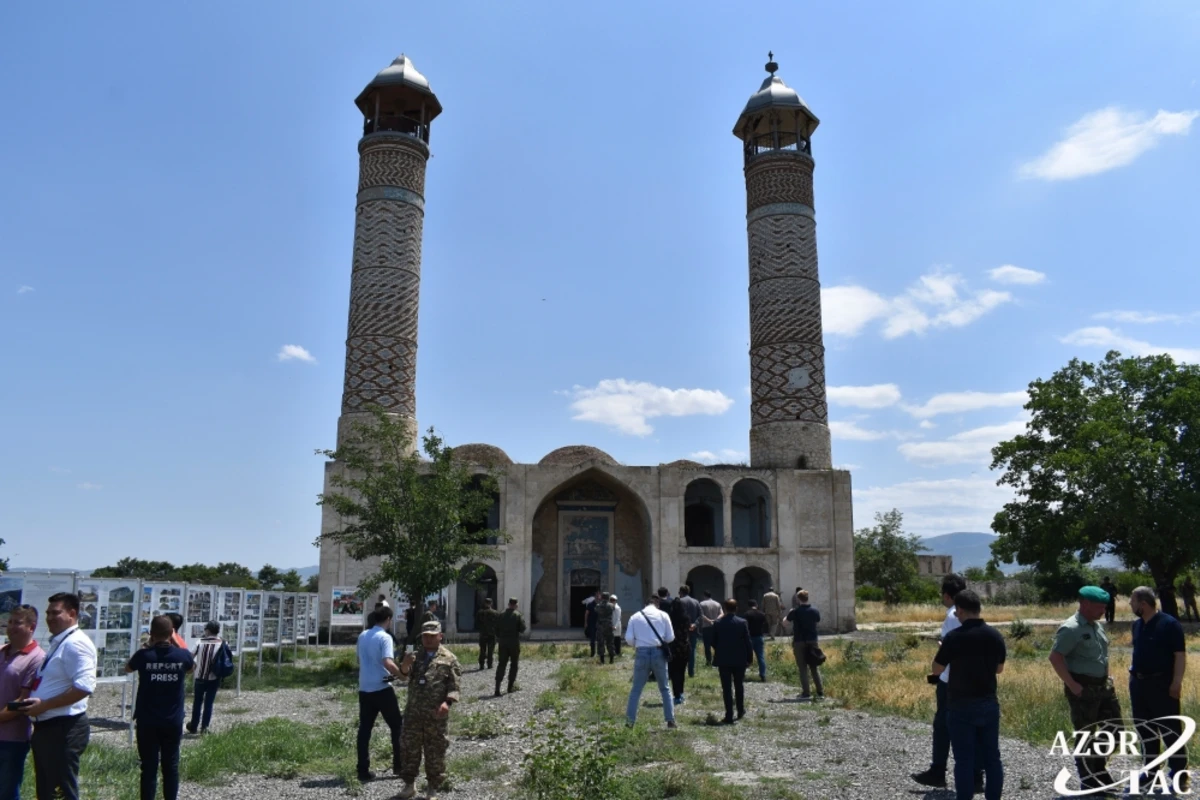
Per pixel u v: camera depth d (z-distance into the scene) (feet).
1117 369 134.82
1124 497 118.42
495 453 138.82
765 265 141.49
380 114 139.23
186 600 52.44
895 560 224.94
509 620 59.77
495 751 39.73
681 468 131.64
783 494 132.05
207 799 31.73
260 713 53.98
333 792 32.99
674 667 52.44
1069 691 29.48
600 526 137.69
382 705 35.42
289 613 85.66
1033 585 240.32
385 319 126.93
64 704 24.64
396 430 86.74
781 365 137.69
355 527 81.97
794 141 150.00
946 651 27.45
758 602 134.21
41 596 40.83
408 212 131.34
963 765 26.48
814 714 48.52
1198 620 144.97
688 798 29.99
